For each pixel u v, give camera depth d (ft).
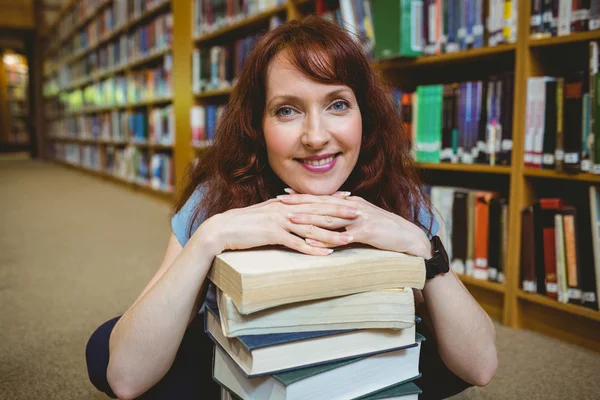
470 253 6.13
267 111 2.57
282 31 2.56
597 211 4.89
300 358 1.95
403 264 2.05
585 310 4.93
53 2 32.17
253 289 1.80
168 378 2.68
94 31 23.31
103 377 2.68
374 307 2.03
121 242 10.32
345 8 6.99
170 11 15.71
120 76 20.06
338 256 2.07
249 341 1.88
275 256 2.09
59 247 9.86
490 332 2.67
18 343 5.30
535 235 5.37
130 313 2.38
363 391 2.10
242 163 2.98
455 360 2.61
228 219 2.28
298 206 2.28
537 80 5.23
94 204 15.87
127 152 19.30
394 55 6.45
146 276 7.88
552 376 4.51
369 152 3.06
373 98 2.87
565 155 4.99
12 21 34.22
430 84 7.59
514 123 5.49
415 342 2.18
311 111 2.45
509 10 5.45
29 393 4.26
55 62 33.01
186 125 13.25
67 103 30.19
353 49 2.55
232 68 10.93
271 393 1.96
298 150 2.51
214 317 2.23
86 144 27.14
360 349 2.06
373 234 2.30
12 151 45.16
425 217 3.24
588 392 4.21
